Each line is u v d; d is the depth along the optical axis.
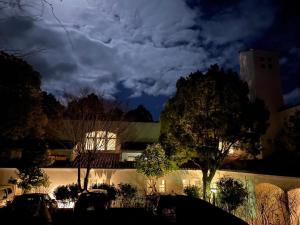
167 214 8.99
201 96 17.44
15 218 10.71
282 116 21.69
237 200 15.03
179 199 9.65
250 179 16.19
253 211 13.38
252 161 20.05
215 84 17.47
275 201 12.40
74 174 21.25
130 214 15.09
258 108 17.56
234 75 18.23
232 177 18.52
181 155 18.28
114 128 24.92
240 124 17.20
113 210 16.41
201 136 17.66
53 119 23.59
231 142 18.02
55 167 20.92
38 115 17.42
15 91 12.79
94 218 12.19
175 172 22.16
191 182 22.16
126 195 19.02
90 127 23.56
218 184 17.11
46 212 11.82
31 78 14.98
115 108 25.00
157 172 19.34
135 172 21.83
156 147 20.09
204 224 7.70
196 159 22.02
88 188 20.39
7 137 14.38
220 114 16.98
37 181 18.64
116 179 21.59
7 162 20.20
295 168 14.27
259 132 17.50
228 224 7.47
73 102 24.03
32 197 12.20
